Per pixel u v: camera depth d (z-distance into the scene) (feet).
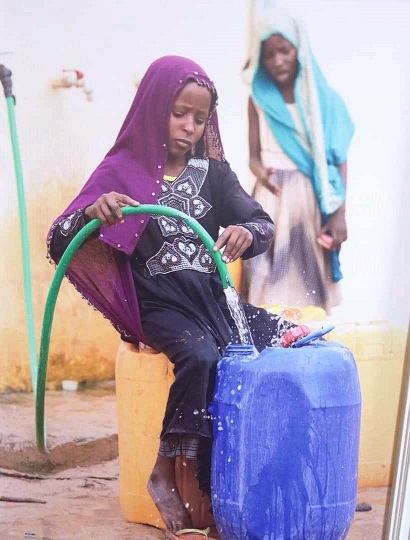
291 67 8.97
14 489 9.27
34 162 9.04
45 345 9.11
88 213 8.74
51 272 9.14
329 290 9.21
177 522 8.48
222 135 8.99
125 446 8.80
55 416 9.25
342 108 9.05
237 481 7.86
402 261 9.23
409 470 9.22
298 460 7.76
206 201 8.95
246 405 7.80
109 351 9.21
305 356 7.82
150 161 8.90
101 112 8.94
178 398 8.29
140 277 8.76
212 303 8.73
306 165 9.08
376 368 9.29
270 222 9.04
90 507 9.16
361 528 9.32
